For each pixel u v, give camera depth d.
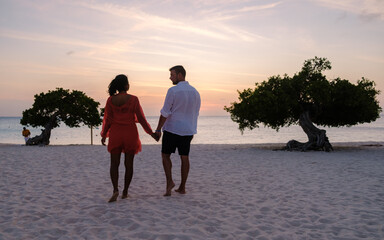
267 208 4.24
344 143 22.44
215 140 36.56
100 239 3.03
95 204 4.36
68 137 46.53
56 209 4.12
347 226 3.49
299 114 17.83
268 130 71.81
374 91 17.33
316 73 17.19
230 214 3.94
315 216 3.87
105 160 9.61
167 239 3.05
